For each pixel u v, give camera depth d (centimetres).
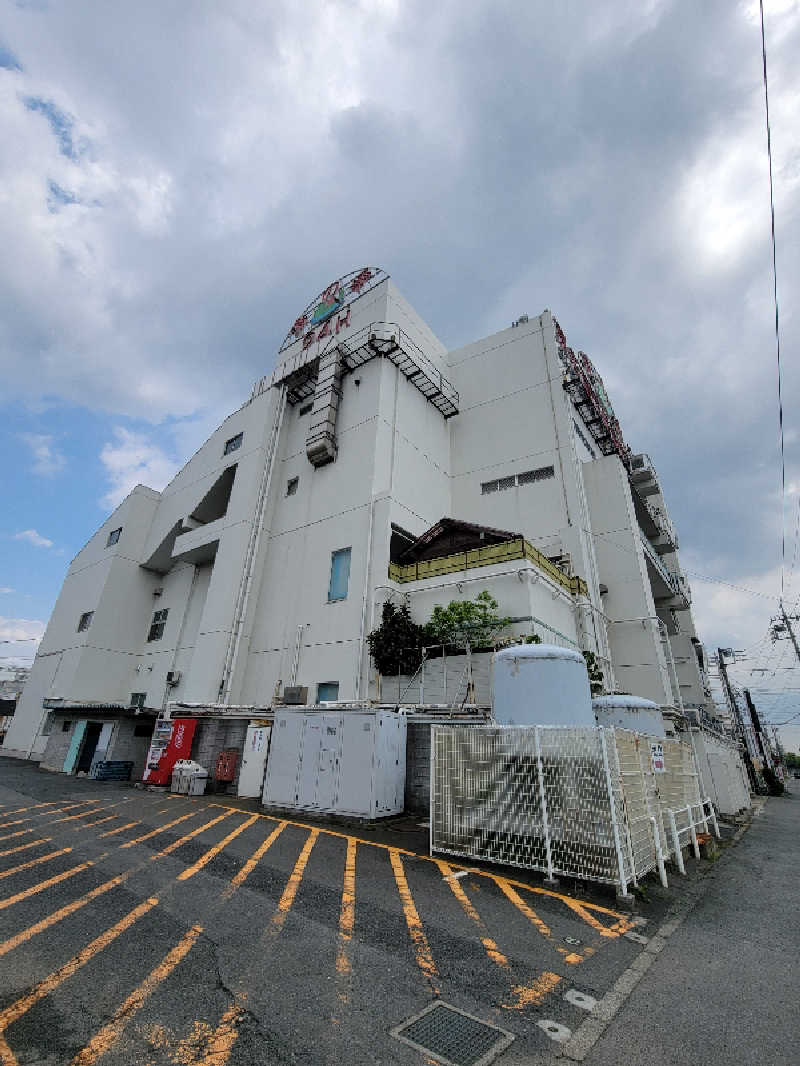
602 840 572
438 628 1448
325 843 766
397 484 2023
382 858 688
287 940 425
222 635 1922
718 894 612
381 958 398
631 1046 296
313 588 1884
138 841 756
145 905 494
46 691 2650
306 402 2405
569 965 400
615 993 359
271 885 567
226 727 1389
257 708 1346
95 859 652
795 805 2136
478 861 676
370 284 2466
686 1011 337
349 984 355
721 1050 294
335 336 2464
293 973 368
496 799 665
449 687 1361
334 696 1631
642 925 492
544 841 610
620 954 425
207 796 1252
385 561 1720
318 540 1970
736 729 3145
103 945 402
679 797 832
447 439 2505
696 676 2731
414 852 721
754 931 489
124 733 1725
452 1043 293
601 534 2125
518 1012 329
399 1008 328
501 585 1526
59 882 555
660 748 799
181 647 2392
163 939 418
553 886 583
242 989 343
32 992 330
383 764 959
